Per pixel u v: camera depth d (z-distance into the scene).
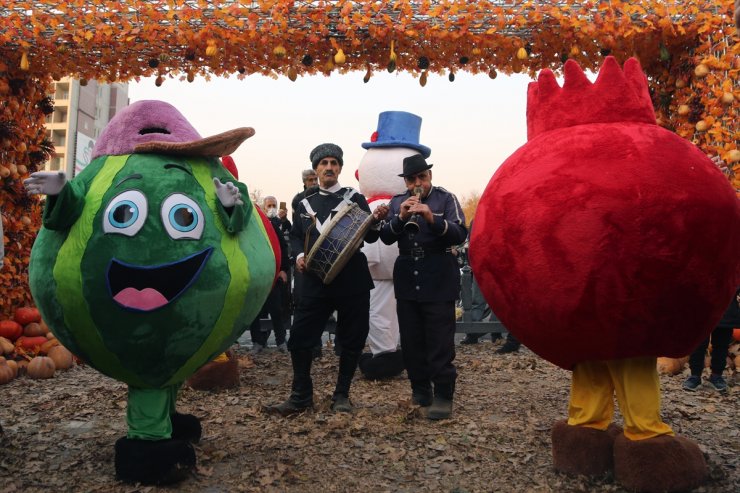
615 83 3.60
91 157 3.91
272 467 4.00
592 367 3.73
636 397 3.50
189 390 6.24
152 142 3.67
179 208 3.52
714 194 3.17
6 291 7.89
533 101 3.89
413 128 8.00
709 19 6.96
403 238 5.29
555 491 3.56
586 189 3.19
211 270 3.49
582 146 3.36
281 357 8.25
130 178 3.56
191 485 3.71
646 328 3.21
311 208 5.52
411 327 5.33
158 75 7.86
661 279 3.11
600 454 3.68
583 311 3.21
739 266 3.29
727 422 5.10
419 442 4.54
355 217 5.12
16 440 4.58
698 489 3.45
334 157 5.58
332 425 4.84
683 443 3.51
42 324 7.95
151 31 6.99
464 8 6.94
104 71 7.91
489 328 9.35
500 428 4.87
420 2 7.09
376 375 6.74
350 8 6.91
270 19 6.93
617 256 3.11
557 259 3.20
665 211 3.09
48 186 3.37
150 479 3.66
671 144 3.32
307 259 5.06
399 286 5.30
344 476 3.90
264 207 9.32
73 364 7.61
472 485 3.76
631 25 7.05
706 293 3.17
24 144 7.94
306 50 7.31
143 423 3.72
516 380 6.80
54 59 7.66
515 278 3.36
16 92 7.86
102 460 4.12
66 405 5.69
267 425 4.94
